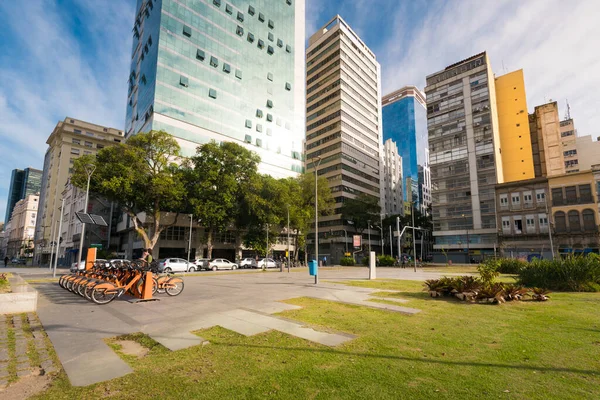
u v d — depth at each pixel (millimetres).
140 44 59188
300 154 71062
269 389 3904
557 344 5691
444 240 64062
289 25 73750
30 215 116812
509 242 51844
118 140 83875
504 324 7266
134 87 60625
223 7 60000
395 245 84500
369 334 6410
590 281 13547
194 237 51406
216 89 56500
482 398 3598
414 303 10203
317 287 15305
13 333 6672
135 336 6430
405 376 4258
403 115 149375
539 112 67938
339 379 4176
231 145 43844
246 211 46156
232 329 6852
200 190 39875
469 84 65000
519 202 51719
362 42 91500
